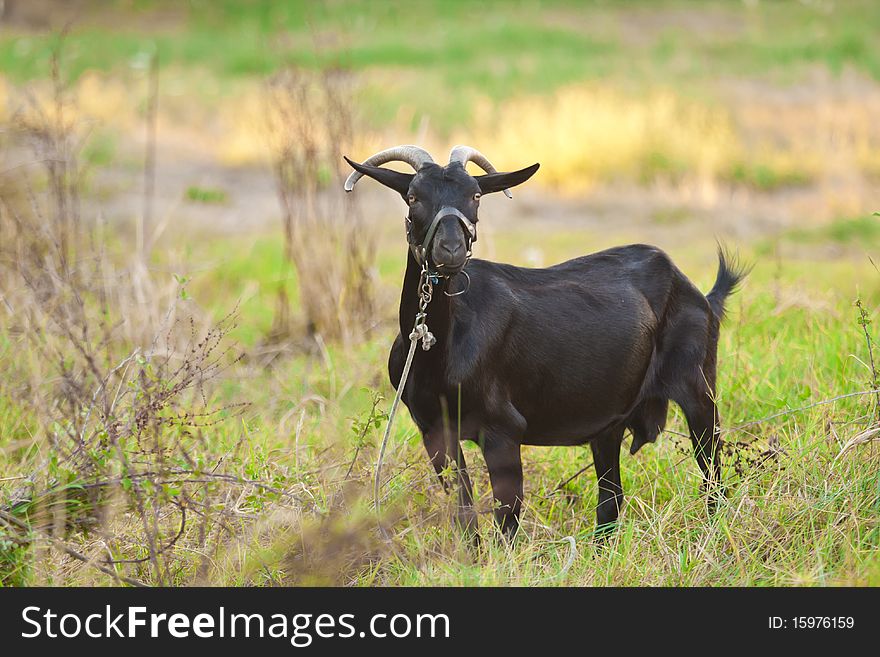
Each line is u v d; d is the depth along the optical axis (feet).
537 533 74.28
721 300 84.38
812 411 81.10
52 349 87.97
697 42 340.39
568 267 78.43
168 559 66.54
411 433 83.71
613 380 75.00
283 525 69.26
